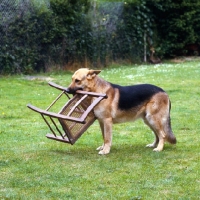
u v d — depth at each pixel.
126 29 25.66
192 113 11.97
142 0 26.42
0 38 19.00
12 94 15.01
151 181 6.62
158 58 27.41
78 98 8.00
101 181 6.64
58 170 7.16
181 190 6.26
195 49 29.45
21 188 6.37
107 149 8.19
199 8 28.42
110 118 8.16
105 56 24.12
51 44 21.19
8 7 19.14
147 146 8.70
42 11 20.31
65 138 8.17
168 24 27.97
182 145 8.74
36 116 11.77
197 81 17.91
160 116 8.35
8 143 8.96
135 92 8.30
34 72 20.39
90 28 23.09
